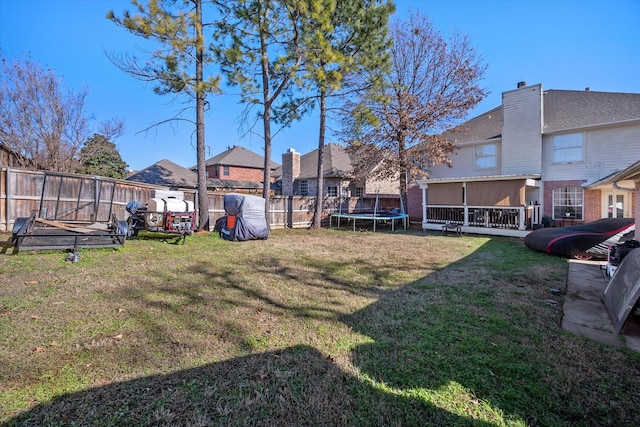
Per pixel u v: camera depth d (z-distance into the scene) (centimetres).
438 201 1395
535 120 1299
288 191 2497
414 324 332
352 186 2436
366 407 199
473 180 1261
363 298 422
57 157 1698
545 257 733
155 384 218
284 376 232
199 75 995
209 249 784
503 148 1391
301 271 579
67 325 308
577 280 518
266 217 1135
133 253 680
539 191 1300
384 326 326
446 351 271
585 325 332
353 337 299
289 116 1244
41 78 1623
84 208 953
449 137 1617
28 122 1608
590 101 1343
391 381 227
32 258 572
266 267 604
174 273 530
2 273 475
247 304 389
